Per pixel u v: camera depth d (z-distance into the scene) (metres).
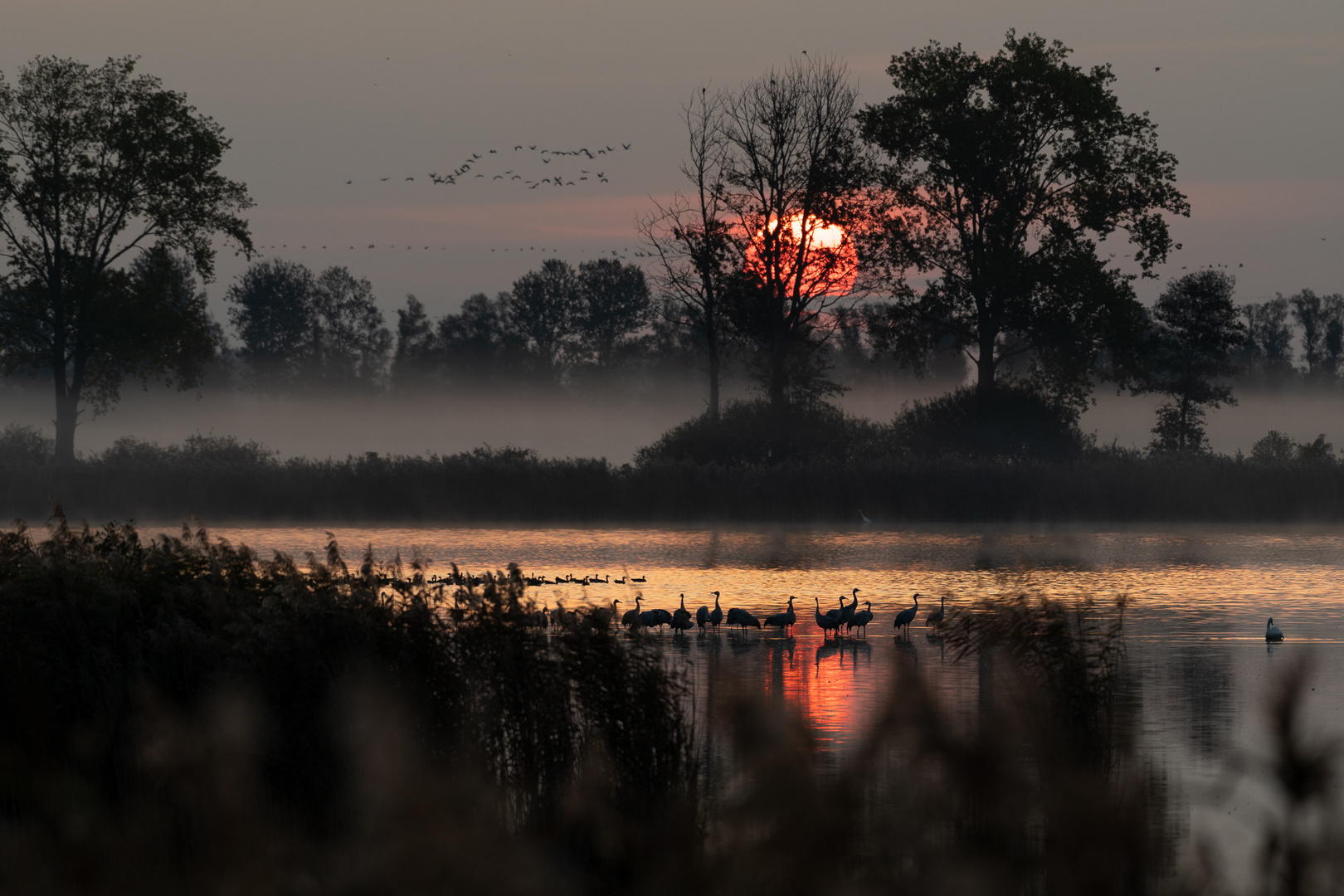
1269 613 78.69
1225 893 8.13
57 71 179.00
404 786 7.63
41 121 178.75
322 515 154.75
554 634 32.56
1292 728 7.74
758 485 157.50
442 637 32.44
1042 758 7.78
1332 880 7.46
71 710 30.66
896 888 6.93
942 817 7.20
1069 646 35.22
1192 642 66.25
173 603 34.91
